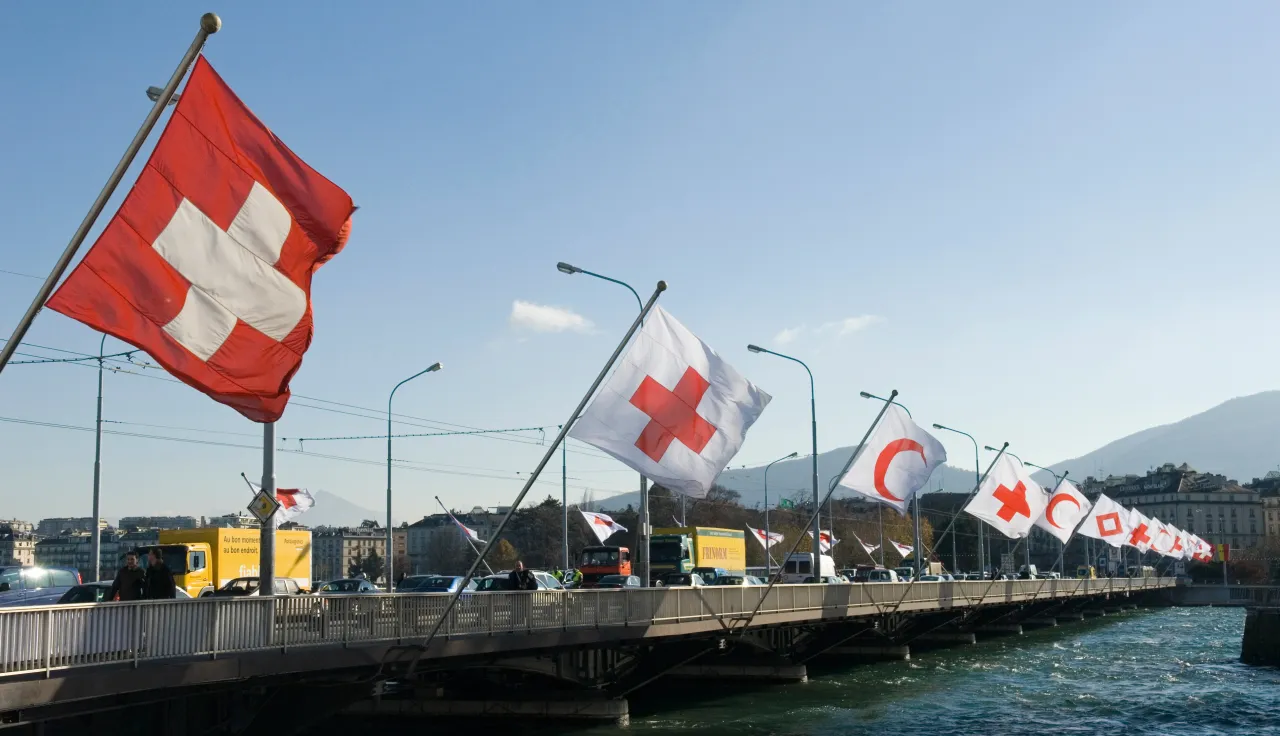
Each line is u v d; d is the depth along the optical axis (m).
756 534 80.00
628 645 32.47
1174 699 40.94
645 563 38.41
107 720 18.64
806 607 40.88
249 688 20.19
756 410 27.72
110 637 16.66
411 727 33.28
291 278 15.38
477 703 33.38
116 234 14.65
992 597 64.69
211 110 15.27
